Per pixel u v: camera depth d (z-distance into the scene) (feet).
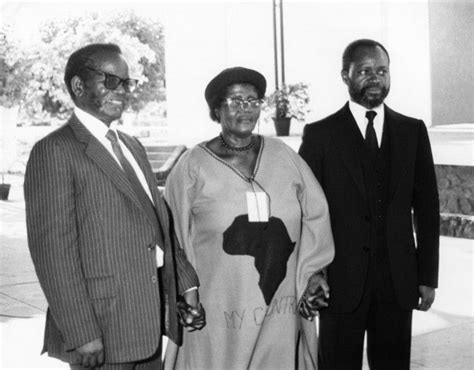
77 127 8.17
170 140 51.13
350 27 35.81
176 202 9.58
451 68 31.50
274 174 9.55
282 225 9.41
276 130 36.60
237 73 9.33
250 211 9.29
